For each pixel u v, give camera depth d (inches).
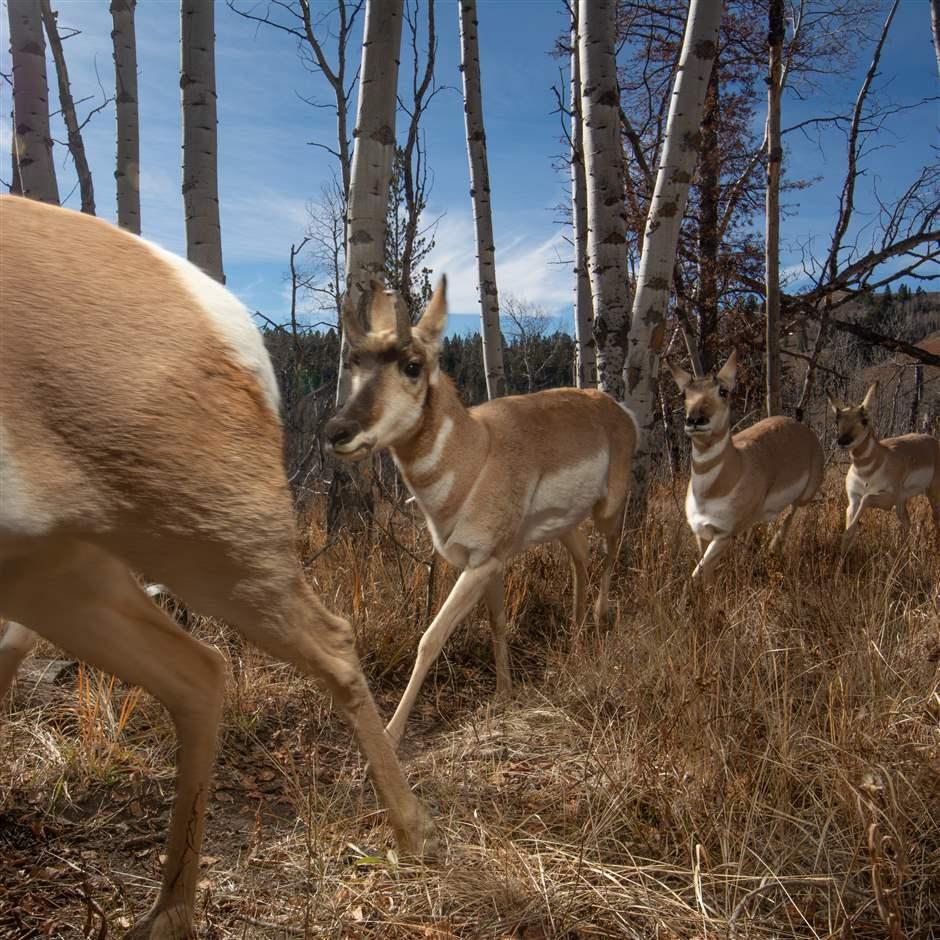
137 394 78.9
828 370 574.2
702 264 645.9
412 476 175.2
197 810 96.9
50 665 170.4
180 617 190.4
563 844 118.6
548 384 980.6
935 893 107.4
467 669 206.2
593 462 213.5
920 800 117.7
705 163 644.7
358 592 210.7
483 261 474.3
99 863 114.9
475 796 138.4
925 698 151.6
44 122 257.3
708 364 656.4
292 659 96.7
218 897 107.9
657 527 302.2
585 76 297.1
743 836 113.3
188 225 248.5
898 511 373.4
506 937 101.3
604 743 149.9
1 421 72.6
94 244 83.7
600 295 299.9
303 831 126.0
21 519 75.2
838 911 100.0
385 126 258.4
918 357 556.4
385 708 183.9
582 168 445.4
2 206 81.8
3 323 74.1
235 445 85.7
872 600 201.3
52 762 136.9
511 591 236.7
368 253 260.7
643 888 107.5
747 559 280.5
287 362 367.2
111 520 80.1
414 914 104.6
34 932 98.0
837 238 545.0
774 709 145.5
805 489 339.6
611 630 216.1
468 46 470.9
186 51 244.7
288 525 91.3
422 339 169.5
